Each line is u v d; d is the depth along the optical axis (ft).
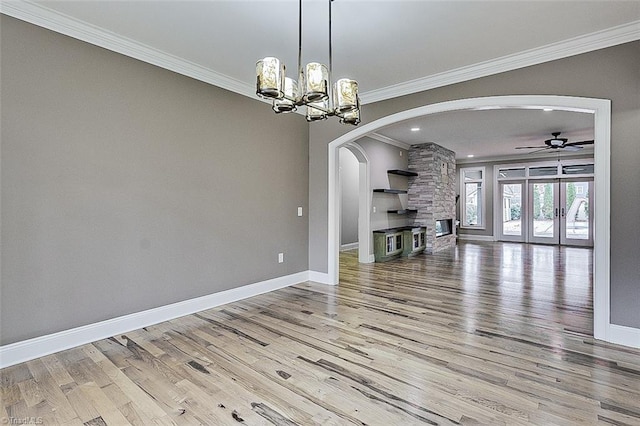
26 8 8.16
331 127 15.83
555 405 6.40
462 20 8.80
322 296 13.97
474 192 35.37
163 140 11.03
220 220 12.80
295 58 11.16
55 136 8.75
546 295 13.97
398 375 7.55
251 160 13.96
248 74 12.59
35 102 8.42
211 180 12.47
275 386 7.11
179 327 10.52
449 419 6.01
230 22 9.03
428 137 23.53
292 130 15.85
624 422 5.89
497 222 33.96
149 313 10.73
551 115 17.95
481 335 9.79
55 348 8.78
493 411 6.23
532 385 7.11
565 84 10.03
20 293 8.25
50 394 6.81
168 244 11.21
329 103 8.61
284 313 11.83
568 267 19.98
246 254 13.80
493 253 25.72
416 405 6.44
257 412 6.23
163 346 9.11
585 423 5.87
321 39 9.89
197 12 8.55
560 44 9.94
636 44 9.00
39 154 8.51
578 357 8.38
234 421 5.98
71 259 9.08
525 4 8.07
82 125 9.23
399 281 16.58
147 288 10.68
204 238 12.28
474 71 11.62
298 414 6.17
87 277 9.37
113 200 9.87
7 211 8.04
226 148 12.99
